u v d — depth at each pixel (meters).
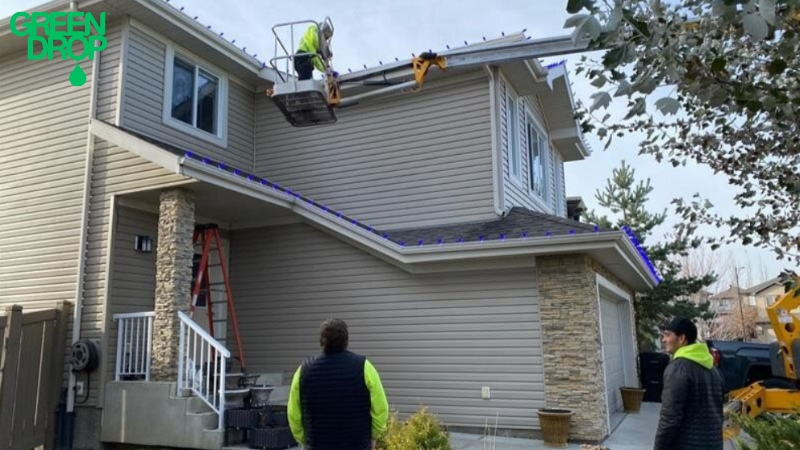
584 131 3.71
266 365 10.00
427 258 8.76
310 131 11.42
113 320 8.16
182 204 8.08
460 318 8.80
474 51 7.30
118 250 8.40
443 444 4.99
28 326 7.73
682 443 3.53
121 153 8.40
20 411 7.48
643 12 2.26
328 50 7.94
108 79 9.02
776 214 3.43
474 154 10.05
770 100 2.40
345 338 3.72
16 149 9.51
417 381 8.91
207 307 9.39
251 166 11.66
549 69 11.55
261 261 10.36
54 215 8.88
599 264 9.17
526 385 8.26
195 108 10.38
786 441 3.85
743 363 10.36
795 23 2.22
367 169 10.86
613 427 9.11
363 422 3.54
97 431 7.84
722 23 2.25
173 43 9.95
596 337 8.19
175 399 7.38
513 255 8.33
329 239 9.86
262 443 7.06
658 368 12.78
